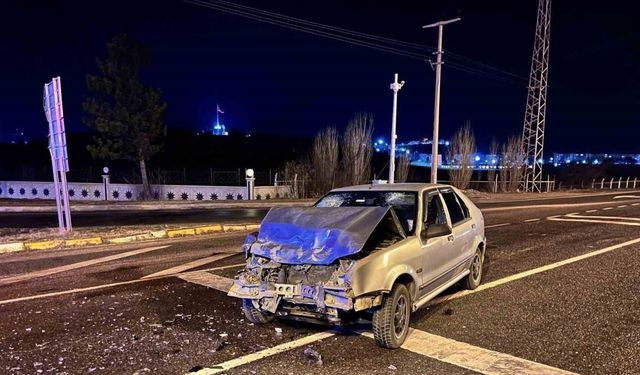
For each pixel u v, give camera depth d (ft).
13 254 34.71
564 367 14.64
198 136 237.86
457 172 133.80
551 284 24.47
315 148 110.32
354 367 14.79
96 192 100.27
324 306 15.29
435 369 14.58
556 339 16.94
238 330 18.25
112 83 93.35
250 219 56.13
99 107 93.97
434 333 17.71
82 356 15.83
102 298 22.72
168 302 22.02
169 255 33.81
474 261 23.79
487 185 141.79
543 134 137.59
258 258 17.22
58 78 41.52
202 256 33.30
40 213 66.13
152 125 96.22
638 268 27.63
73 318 19.77
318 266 16.33
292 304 16.46
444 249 19.69
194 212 66.90
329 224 16.92
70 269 29.40
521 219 53.98
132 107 96.02
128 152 97.91
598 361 15.02
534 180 137.59
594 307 20.54
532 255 32.09
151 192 99.09
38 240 38.27
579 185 167.73
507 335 17.42
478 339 17.06
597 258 30.68
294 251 16.30
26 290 24.38
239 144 230.68
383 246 16.83
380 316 15.92
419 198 19.85
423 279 18.02
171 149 199.62
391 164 86.33
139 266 30.14
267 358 15.56
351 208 17.93
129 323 19.11
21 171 134.21
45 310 20.90
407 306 16.98
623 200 87.15
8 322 19.35
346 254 15.35
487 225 48.52
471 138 133.59
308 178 105.91
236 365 15.02
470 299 22.03
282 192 101.71
